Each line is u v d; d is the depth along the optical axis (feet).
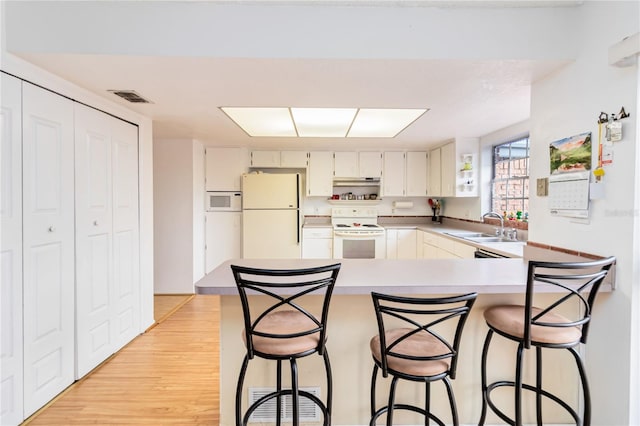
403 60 5.72
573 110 5.74
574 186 5.67
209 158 14.96
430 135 12.27
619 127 4.86
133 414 6.03
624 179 4.84
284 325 4.62
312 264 6.43
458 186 12.78
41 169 6.09
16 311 5.65
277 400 4.83
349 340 5.54
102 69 6.07
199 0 5.42
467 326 5.58
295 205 14.99
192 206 13.38
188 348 8.65
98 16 5.46
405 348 4.34
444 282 4.96
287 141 13.71
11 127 5.55
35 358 6.00
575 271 5.53
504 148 12.05
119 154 8.39
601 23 5.15
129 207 8.84
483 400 5.18
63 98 6.57
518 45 5.65
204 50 5.55
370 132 11.85
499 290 4.81
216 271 5.76
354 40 5.63
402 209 17.26
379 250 15.51
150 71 6.16
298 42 5.59
